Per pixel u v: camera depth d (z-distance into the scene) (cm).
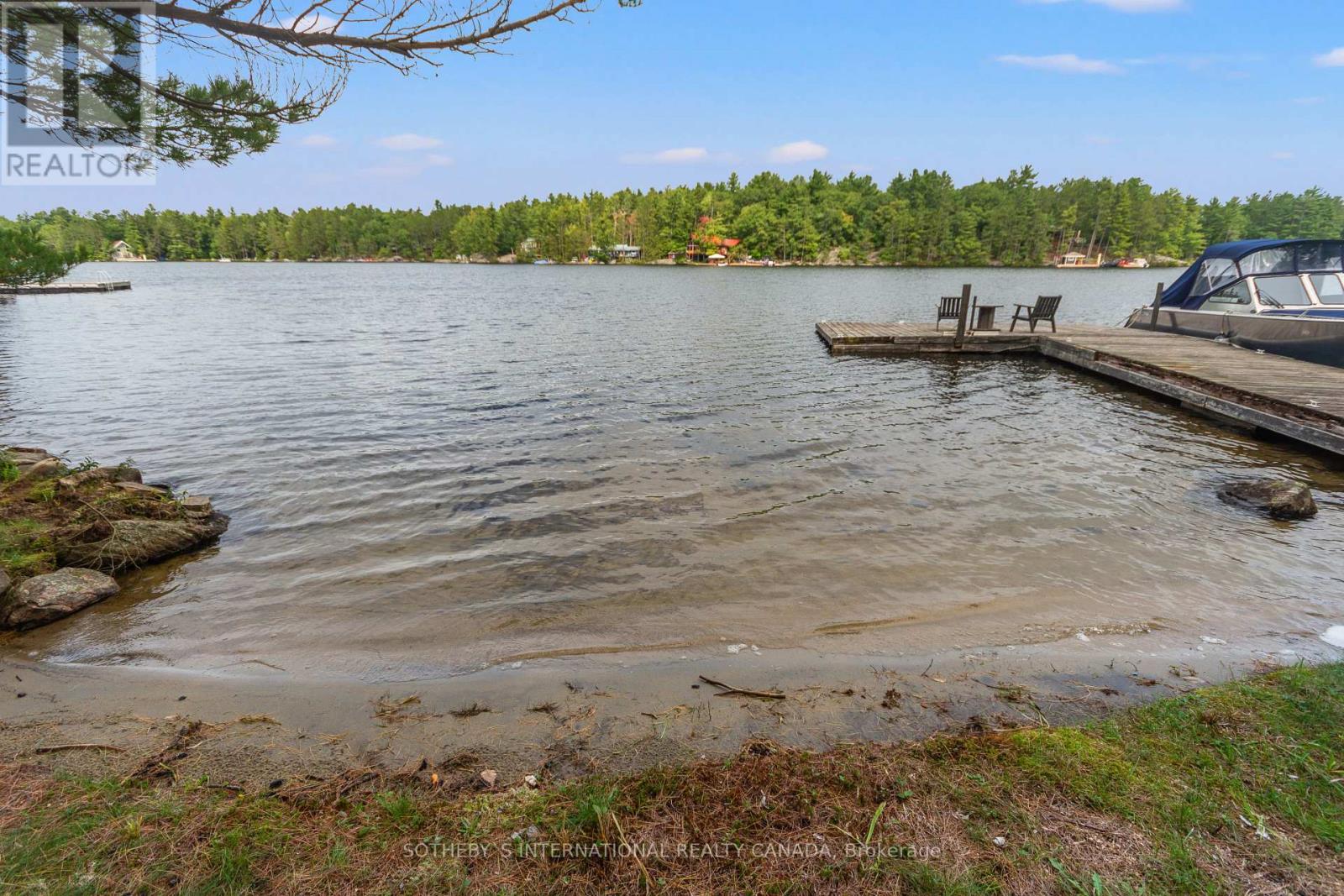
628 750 311
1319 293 1428
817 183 12100
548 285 6141
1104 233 11350
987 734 304
